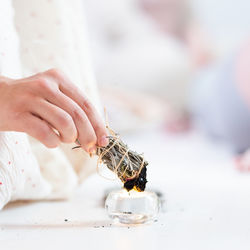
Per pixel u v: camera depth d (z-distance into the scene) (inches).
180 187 39.1
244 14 83.6
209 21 84.6
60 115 28.9
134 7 86.2
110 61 79.6
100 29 83.9
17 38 34.3
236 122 50.2
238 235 29.2
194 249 27.7
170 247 28.0
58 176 35.6
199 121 66.8
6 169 31.1
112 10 83.9
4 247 28.3
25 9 37.1
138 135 71.7
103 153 30.4
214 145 60.8
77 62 38.3
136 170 30.4
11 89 29.3
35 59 37.2
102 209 33.8
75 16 39.0
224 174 43.1
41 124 29.0
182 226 30.6
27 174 32.8
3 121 29.2
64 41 37.7
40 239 29.1
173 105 77.2
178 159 52.1
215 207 33.7
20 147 32.0
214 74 56.4
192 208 33.6
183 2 83.7
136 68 78.2
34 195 34.1
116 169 30.2
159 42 82.2
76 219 32.0
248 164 43.8
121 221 31.1
